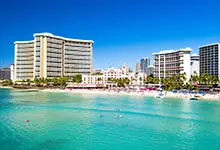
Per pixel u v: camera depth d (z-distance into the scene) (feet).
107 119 234.38
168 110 289.74
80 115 255.91
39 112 275.59
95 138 171.32
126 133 184.24
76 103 364.79
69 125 208.74
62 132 186.09
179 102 377.30
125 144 159.22
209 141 165.58
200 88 577.43
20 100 410.31
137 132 187.01
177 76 634.43
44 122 220.23
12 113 268.21
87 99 431.84
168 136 176.76
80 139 169.27
